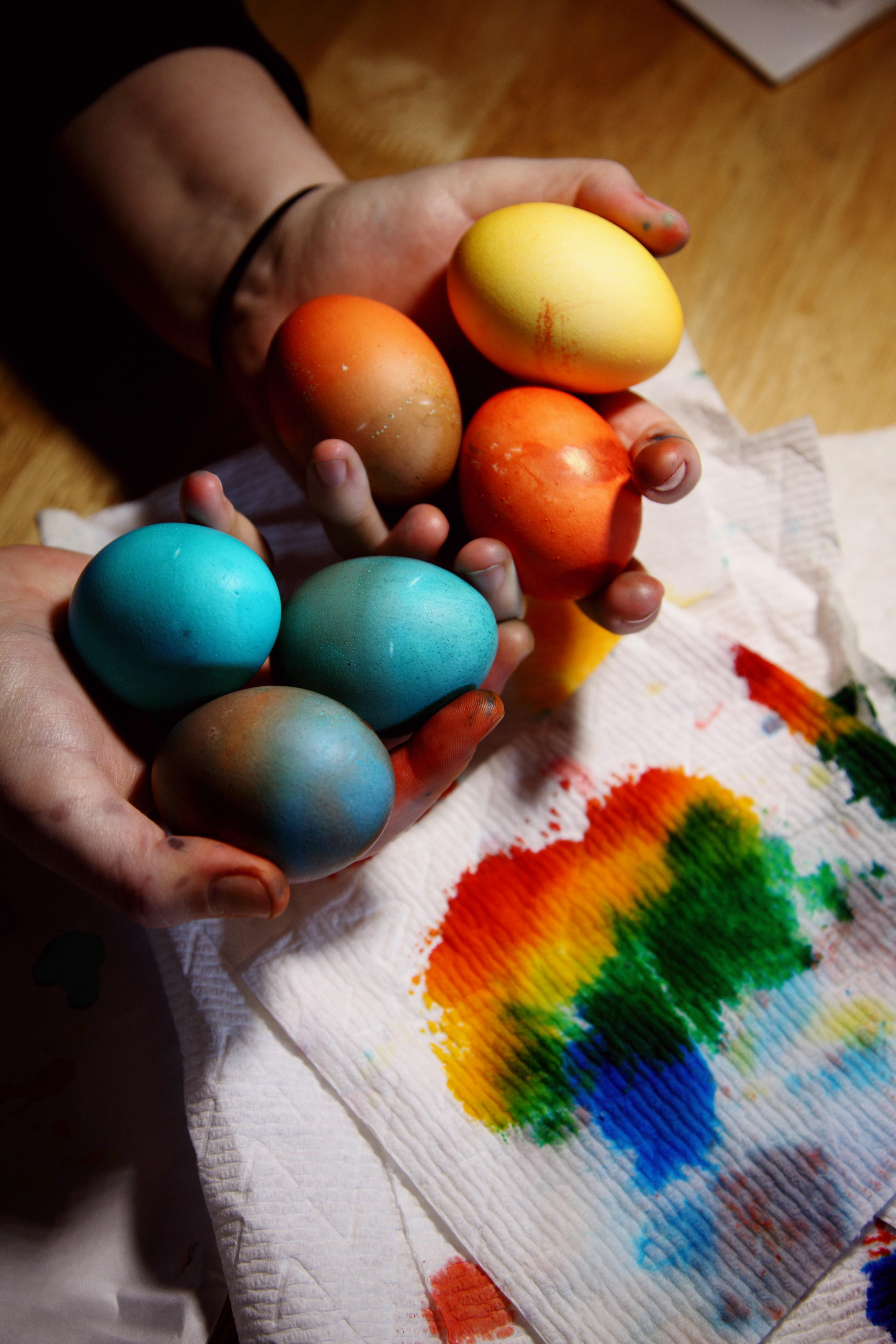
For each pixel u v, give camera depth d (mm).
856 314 454
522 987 351
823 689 387
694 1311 321
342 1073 340
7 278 448
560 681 386
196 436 434
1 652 302
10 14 399
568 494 314
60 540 401
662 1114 338
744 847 362
